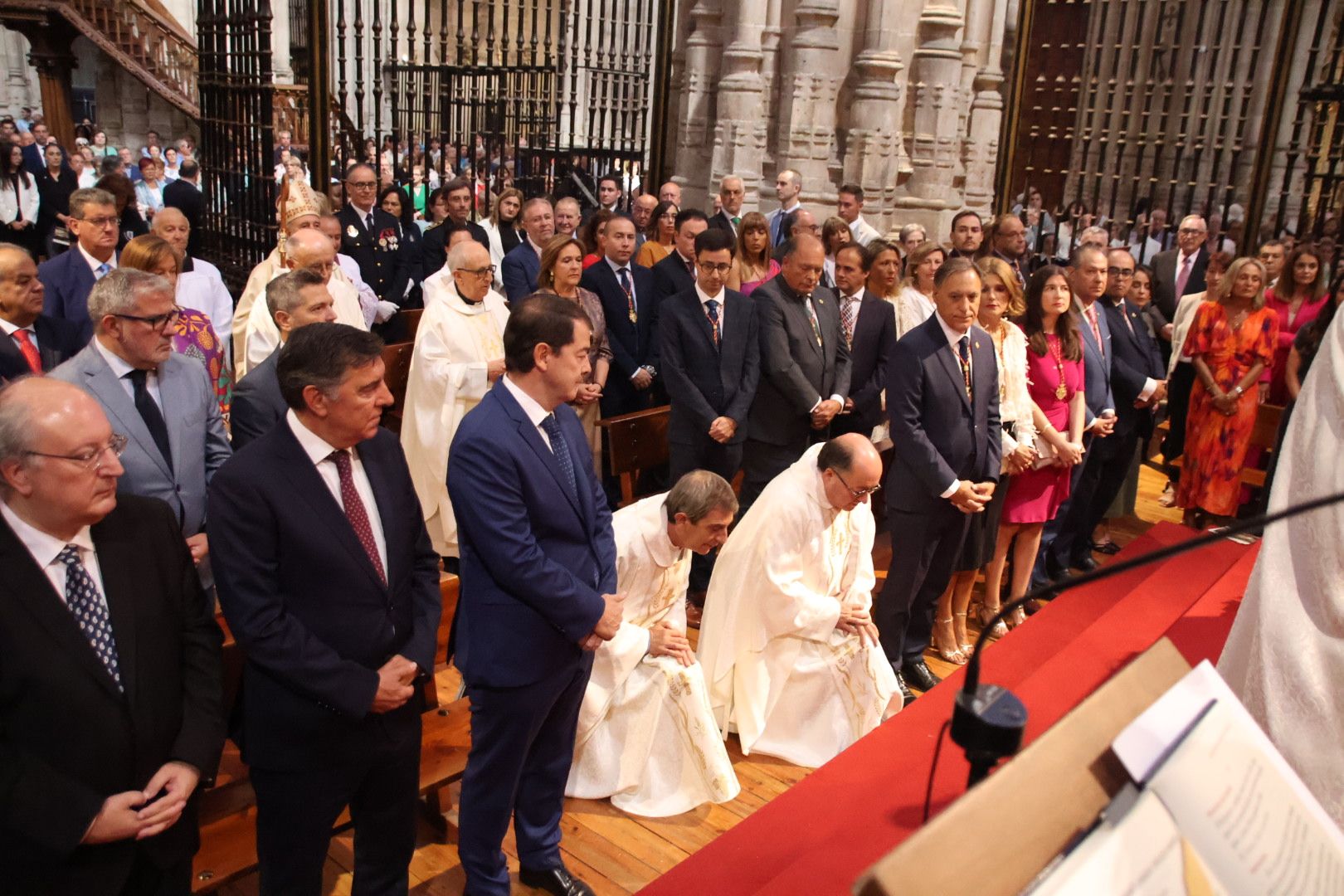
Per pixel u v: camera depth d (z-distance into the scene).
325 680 2.19
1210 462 5.73
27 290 3.76
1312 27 10.35
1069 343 4.62
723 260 4.62
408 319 6.72
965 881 0.91
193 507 3.01
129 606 2.06
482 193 10.63
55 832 1.88
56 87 17.23
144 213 12.53
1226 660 2.03
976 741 1.16
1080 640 2.94
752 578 3.60
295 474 2.22
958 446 3.87
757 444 4.95
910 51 8.40
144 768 2.04
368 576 2.29
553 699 2.62
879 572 5.34
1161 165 11.17
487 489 2.47
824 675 3.68
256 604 2.17
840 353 5.06
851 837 2.27
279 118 12.53
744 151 8.44
